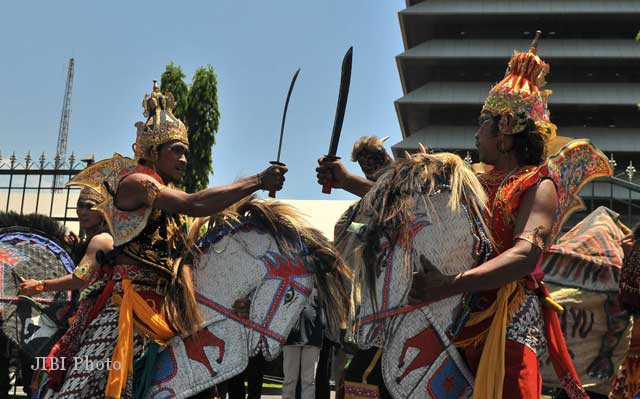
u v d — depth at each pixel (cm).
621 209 2592
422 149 310
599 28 4953
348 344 400
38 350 545
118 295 345
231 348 340
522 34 4953
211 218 361
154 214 353
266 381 982
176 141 368
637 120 4750
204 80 1975
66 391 336
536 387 271
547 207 273
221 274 347
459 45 4831
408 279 284
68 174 941
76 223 1140
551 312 290
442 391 278
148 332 335
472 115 4750
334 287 374
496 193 287
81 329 361
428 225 285
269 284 351
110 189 357
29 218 579
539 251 265
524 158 296
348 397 316
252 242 353
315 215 1583
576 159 314
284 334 348
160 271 348
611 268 446
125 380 326
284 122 356
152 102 373
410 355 283
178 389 332
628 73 4862
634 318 425
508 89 300
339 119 377
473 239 279
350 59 343
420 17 4906
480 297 279
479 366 270
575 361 446
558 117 4809
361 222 310
